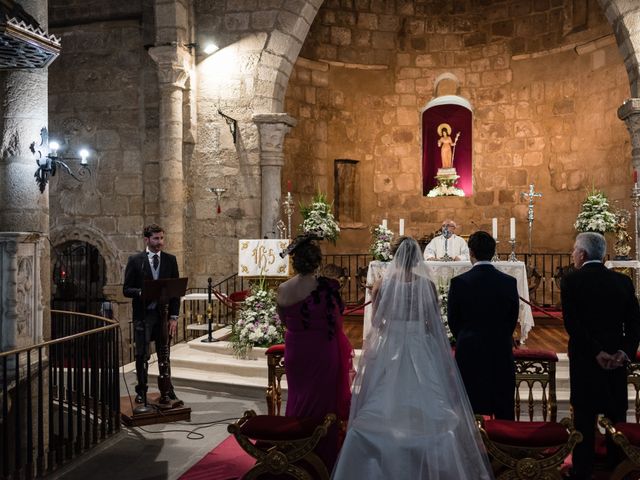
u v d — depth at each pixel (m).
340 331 4.76
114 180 12.73
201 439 5.93
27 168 6.02
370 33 15.52
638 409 5.57
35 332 5.93
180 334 11.83
